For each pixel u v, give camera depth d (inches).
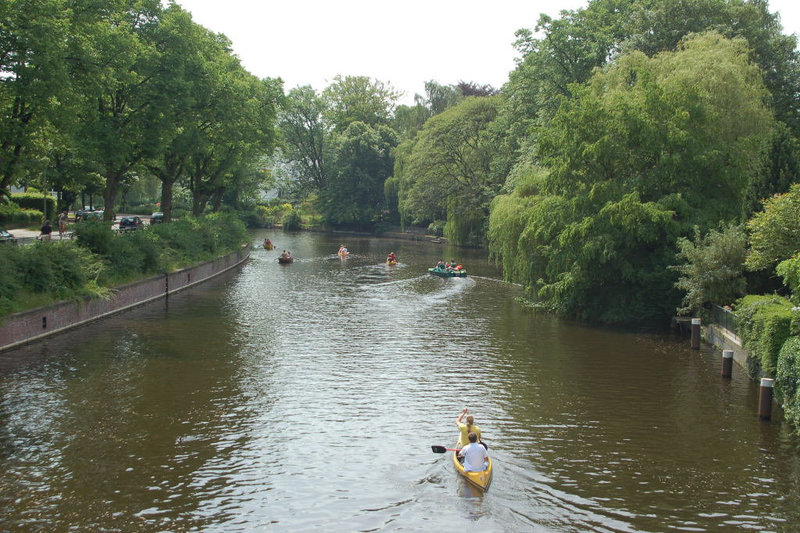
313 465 636.7
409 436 714.8
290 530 513.7
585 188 1322.6
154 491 576.7
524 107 2267.5
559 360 1041.5
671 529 517.7
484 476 588.1
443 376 948.6
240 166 2529.5
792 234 892.0
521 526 518.6
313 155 4788.4
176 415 769.6
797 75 1813.5
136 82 1514.5
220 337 1182.3
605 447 687.1
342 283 1957.4
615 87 1476.4
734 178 1253.1
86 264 1342.3
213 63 1972.2
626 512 544.7
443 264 2213.3
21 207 2819.9
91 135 1456.7
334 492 578.9
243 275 2138.3
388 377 940.0
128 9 1653.5
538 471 624.1
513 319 1393.9
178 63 1657.2
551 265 1382.9
